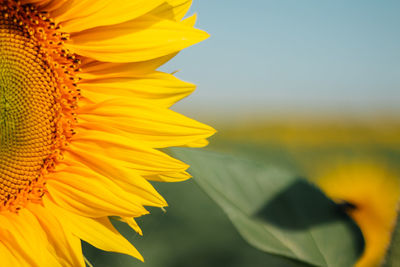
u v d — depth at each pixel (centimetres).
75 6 35
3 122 36
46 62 36
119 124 36
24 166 36
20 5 35
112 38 35
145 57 35
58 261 35
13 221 35
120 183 36
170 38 35
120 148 36
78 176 36
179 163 36
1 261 34
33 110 36
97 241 36
